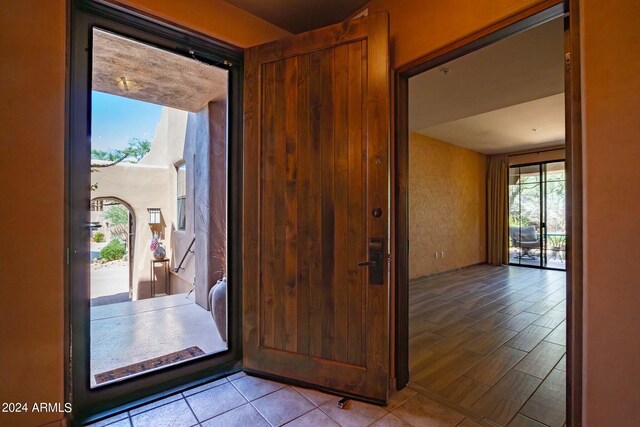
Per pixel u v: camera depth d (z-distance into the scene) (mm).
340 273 1838
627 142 1070
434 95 3166
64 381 1499
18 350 1389
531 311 3594
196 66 2404
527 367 2234
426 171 5617
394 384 1917
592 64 1146
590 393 1159
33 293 1419
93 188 2109
